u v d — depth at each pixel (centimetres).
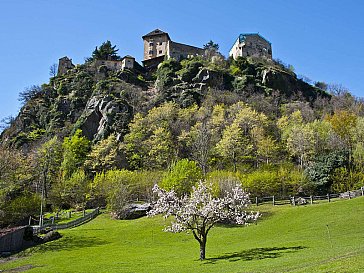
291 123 10481
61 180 8006
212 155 9081
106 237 4762
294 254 2738
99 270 2891
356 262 1853
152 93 14425
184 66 15438
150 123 11156
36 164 8150
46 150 8444
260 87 14338
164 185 6253
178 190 6062
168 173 6950
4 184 6378
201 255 3066
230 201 3275
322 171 7312
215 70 14575
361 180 6956
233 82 14525
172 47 17388
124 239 4622
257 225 4675
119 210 6309
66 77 15362
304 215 4678
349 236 3372
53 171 8919
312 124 9525
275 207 5656
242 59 15700
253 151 9181
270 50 18438
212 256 3175
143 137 10669
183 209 3164
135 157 9881
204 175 6688
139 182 7519
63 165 9031
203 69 14488
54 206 7719
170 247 4019
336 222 4091
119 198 6462
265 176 6906
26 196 6562
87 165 9938
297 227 4228
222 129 10388
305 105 13212
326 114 11844
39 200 6656
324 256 2378
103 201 7850
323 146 8644
